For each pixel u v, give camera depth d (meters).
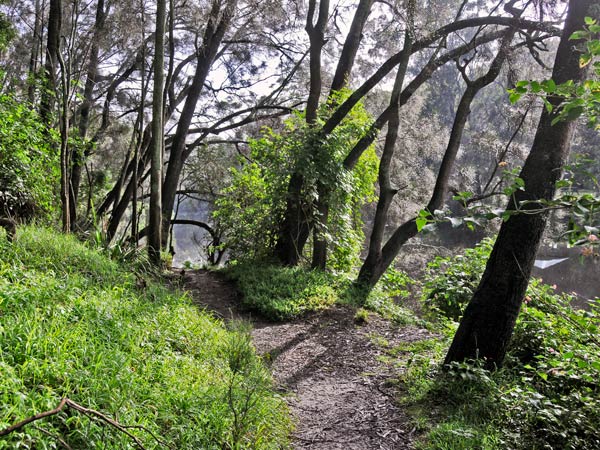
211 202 22.28
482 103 28.20
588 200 3.13
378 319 10.20
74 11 12.23
